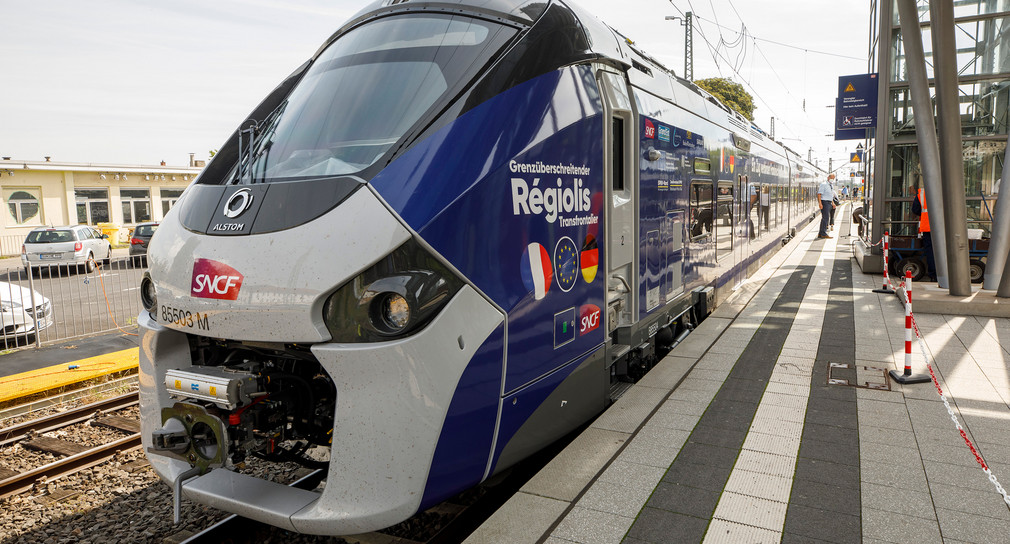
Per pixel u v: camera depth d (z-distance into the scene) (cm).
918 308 880
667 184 595
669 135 596
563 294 388
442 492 311
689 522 339
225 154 385
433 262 300
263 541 380
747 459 417
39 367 776
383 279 291
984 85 1135
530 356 357
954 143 857
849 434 457
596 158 425
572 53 404
